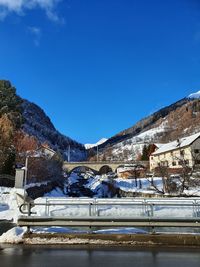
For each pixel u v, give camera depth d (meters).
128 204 14.38
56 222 13.40
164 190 45.69
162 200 15.55
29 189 39.38
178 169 62.97
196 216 14.23
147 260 9.77
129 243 12.63
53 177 65.44
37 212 14.59
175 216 14.20
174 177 51.66
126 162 107.31
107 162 107.38
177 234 12.90
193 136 80.25
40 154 69.62
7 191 36.34
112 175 94.06
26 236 12.83
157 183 56.12
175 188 45.22
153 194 44.34
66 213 14.32
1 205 29.28
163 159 89.50
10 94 88.31
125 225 13.38
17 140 72.94
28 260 9.55
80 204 14.15
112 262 9.41
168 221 13.44
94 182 90.31
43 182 53.91
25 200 27.36
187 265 9.06
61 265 8.94
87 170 135.12
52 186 60.47
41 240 12.67
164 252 11.12
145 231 13.34
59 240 12.70
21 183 38.28
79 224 13.37
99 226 13.37
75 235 12.87
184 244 12.57
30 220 13.41
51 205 14.40
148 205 14.42
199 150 76.56
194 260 9.80
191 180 48.03
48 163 64.31
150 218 13.41
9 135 66.12
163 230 13.78
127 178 76.00
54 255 10.39
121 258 10.04
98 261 9.53
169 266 8.93
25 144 75.81
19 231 13.33
